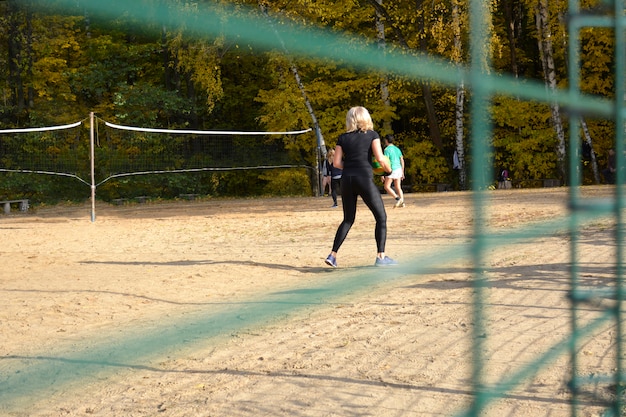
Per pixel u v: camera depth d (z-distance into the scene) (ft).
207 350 15.46
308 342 16.29
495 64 111.34
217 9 28.55
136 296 23.36
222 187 109.91
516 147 101.09
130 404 12.13
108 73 106.22
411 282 23.22
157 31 101.65
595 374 12.64
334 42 94.12
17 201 81.15
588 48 82.74
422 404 11.93
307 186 101.19
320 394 12.61
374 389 12.84
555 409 11.08
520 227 36.04
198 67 94.27
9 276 28.76
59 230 51.67
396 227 44.98
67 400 12.19
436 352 15.20
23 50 100.12
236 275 27.58
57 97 106.42
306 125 98.02
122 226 54.44
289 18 83.25
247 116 115.55
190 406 12.02
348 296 20.48
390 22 100.78
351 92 103.60
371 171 28.27
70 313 20.67
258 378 13.64
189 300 22.17
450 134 111.96
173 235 46.34
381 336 16.70
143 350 5.73
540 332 15.96
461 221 46.65
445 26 87.20
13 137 99.71
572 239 5.95
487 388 11.93
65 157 101.76
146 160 104.99
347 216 28.86
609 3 5.30
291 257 32.71
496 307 18.80
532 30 113.09
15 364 13.76
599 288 20.30
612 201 5.89
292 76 99.40
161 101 107.65
